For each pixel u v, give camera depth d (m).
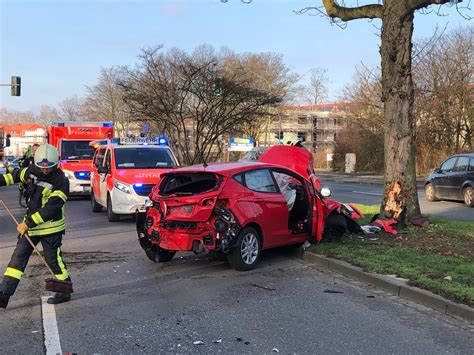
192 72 21.75
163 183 7.73
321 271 7.21
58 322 5.10
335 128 75.69
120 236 10.37
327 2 9.84
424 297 5.59
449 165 16.86
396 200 9.39
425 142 33.31
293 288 6.33
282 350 4.35
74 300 5.88
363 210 13.00
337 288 6.31
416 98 32.50
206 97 21.53
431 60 31.94
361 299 5.83
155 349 4.39
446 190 16.59
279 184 8.48
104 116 63.22
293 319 5.15
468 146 31.42
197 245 7.10
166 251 7.88
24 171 5.63
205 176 7.27
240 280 6.75
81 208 16.06
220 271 7.28
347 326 4.93
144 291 6.26
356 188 24.95
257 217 7.29
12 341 4.58
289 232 7.95
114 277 6.97
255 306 5.60
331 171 48.09
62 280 5.71
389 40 9.12
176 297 5.98
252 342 4.54
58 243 5.71
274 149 9.86
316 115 77.44
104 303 5.75
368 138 42.34
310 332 4.77
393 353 4.27
